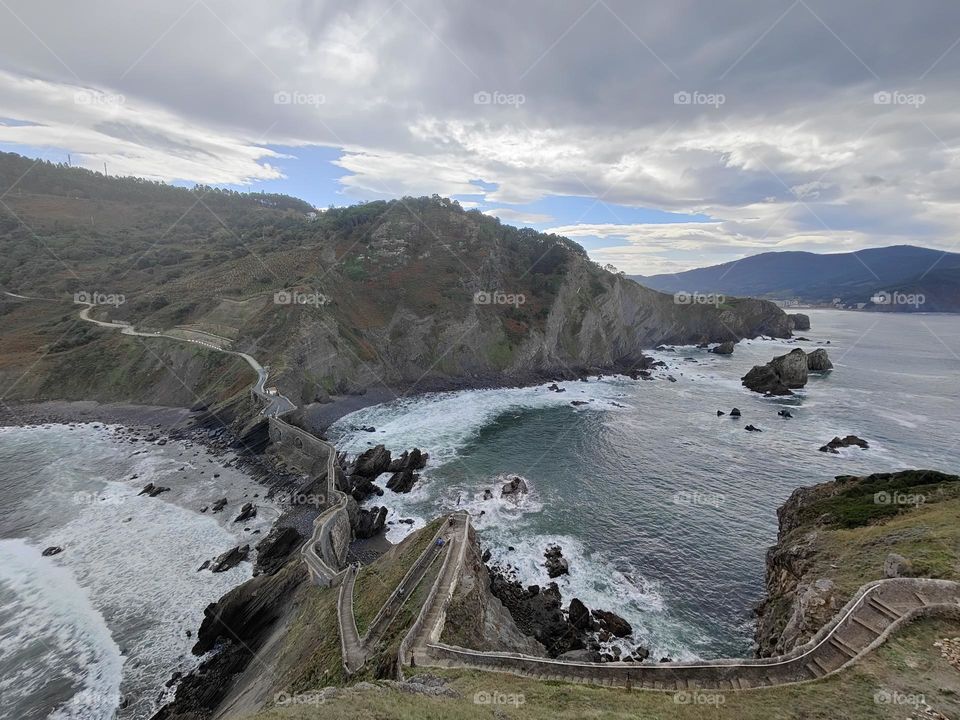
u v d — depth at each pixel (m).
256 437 58.84
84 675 27.11
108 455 57.59
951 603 18.56
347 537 40.16
